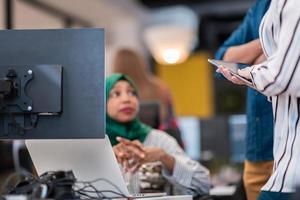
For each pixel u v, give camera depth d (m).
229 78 1.42
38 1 5.09
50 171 1.49
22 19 5.54
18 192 1.35
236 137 3.72
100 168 1.51
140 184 2.07
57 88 1.39
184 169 2.12
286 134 1.35
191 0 5.89
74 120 1.40
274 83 1.28
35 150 1.54
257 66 1.35
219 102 6.54
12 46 1.42
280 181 1.32
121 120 2.29
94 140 1.47
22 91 1.39
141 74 3.22
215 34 6.60
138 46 6.29
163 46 5.95
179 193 2.15
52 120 1.41
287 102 1.36
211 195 2.27
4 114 1.41
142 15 6.24
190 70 6.70
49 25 5.79
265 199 1.36
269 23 1.39
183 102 6.69
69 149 1.51
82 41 1.41
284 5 1.29
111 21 6.15
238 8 6.29
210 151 3.73
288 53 1.25
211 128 3.74
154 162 2.10
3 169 3.00
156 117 2.72
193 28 6.20
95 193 1.49
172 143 2.35
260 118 1.87
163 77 6.81
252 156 1.90
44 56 1.41
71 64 1.41
